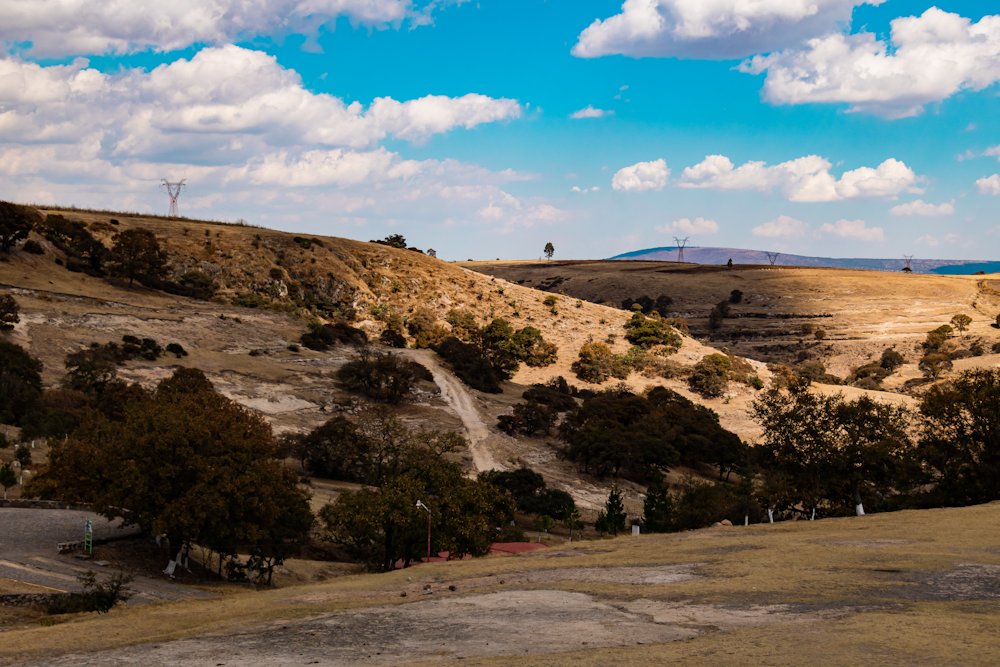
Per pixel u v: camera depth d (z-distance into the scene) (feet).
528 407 351.25
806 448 156.66
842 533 78.28
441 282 589.32
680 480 321.11
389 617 50.06
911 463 151.53
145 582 107.24
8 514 134.72
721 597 48.26
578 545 91.45
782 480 163.02
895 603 42.98
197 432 124.06
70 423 205.77
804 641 34.01
